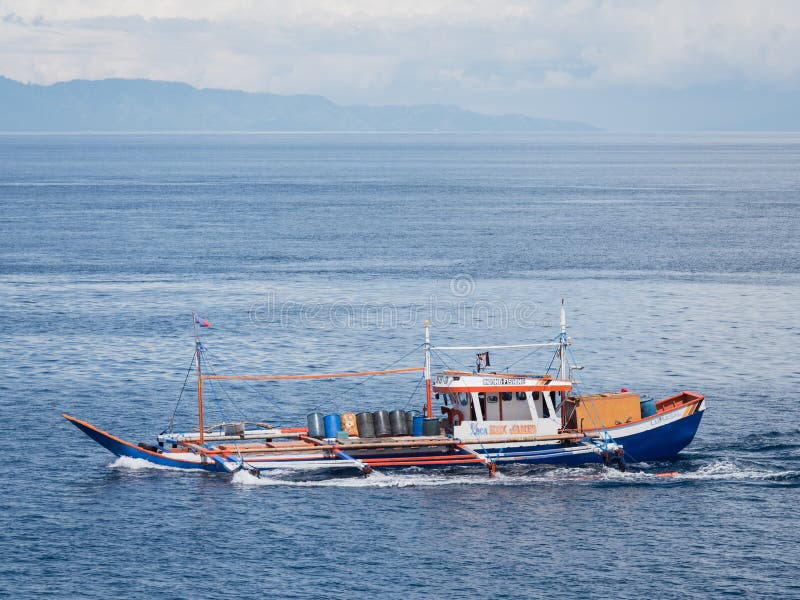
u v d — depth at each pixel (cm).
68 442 11000
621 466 10219
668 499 9362
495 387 10419
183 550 8150
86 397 12862
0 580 7575
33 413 12094
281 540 8369
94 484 9688
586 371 14275
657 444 10525
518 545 8294
